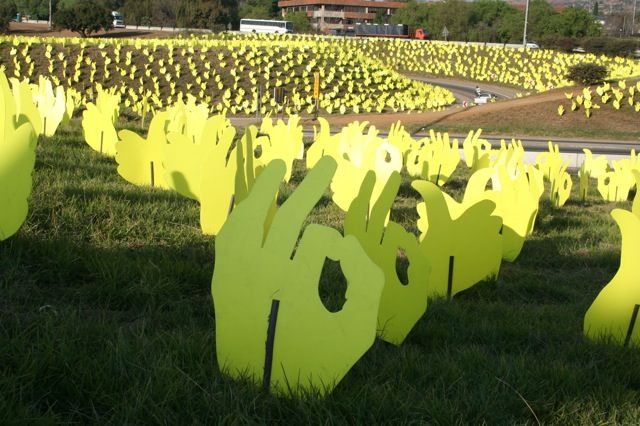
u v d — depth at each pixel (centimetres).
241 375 355
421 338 470
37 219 591
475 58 8075
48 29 9594
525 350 457
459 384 370
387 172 811
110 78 4831
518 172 948
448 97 5494
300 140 1491
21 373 326
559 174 1223
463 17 12012
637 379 418
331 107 4544
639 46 8319
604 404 364
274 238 355
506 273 709
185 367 355
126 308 464
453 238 578
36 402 312
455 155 1353
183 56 5181
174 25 10006
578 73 5075
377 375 380
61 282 484
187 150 761
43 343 352
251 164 586
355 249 343
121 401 319
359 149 1038
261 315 356
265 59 5284
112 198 717
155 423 306
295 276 351
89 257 509
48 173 827
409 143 1566
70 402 323
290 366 351
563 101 4341
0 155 494
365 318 341
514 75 7481
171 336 388
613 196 1412
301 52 5559
